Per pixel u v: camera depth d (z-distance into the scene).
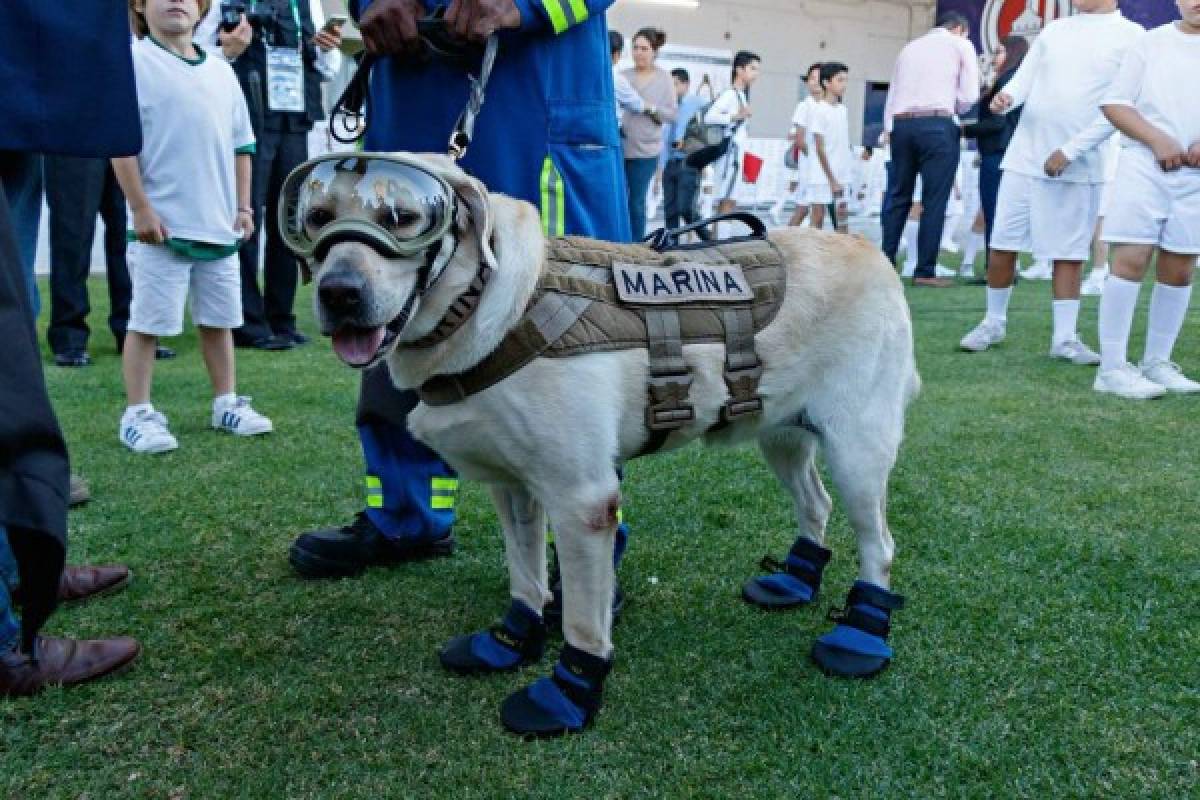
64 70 2.02
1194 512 2.95
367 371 2.46
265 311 5.81
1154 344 4.63
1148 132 4.23
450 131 2.23
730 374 1.92
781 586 2.42
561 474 1.77
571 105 2.23
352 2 2.35
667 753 1.78
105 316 6.71
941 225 8.52
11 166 2.25
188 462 3.49
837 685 2.00
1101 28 4.93
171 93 3.40
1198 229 4.32
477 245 1.66
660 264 1.95
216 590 2.47
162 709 1.92
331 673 2.07
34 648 1.98
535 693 1.88
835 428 2.07
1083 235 5.08
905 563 2.61
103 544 2.74
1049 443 3.70
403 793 1.66
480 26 1.96
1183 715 1.87
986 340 5.59
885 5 19.20
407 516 2.58
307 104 5.78
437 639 2.23
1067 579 2.49
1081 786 1.66
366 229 1.52
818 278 2.03
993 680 2.01
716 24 17.64
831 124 10.68
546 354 1.72
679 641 2.22
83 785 1.69
